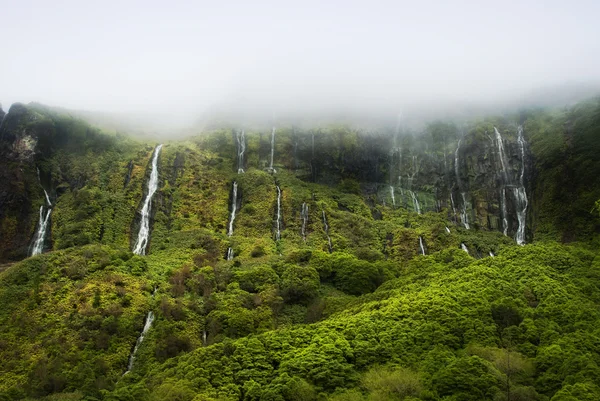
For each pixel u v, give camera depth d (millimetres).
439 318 85000
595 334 77875
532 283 96562
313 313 105875
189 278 119625
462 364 69312
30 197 167125
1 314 101938
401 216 179250
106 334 94062
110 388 79875
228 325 99000
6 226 159500
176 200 170625
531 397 64125
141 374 85125
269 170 198250
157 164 186250
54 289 108062
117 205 161000
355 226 162125
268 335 87562
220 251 142250
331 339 82938
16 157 174375
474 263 114312
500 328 83688
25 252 153375
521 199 184000
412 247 150750
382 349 79000
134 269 119875
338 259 129125
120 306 101938
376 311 92250
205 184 181000
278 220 163500
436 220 176000
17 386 81438
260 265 127375
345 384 72375
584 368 67062
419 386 68000
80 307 101000
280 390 69938
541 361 72500
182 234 152500
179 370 78938
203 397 69250
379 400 65438
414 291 102938
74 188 173125
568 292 94188
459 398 65062
